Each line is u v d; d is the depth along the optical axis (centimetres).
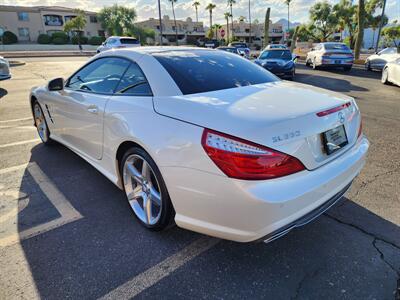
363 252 235
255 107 208
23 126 575
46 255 234
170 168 210
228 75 279
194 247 243
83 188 338
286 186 184
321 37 4912
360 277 211
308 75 1402
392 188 331
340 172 216
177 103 222
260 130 183
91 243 248
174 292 201
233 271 218
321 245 244
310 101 229
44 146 469
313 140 202
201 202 199
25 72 1491
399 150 440
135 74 271
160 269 221
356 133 255
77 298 197
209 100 221
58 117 388
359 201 306
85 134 326
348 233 258
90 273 217
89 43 5059
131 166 265
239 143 181
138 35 5769
